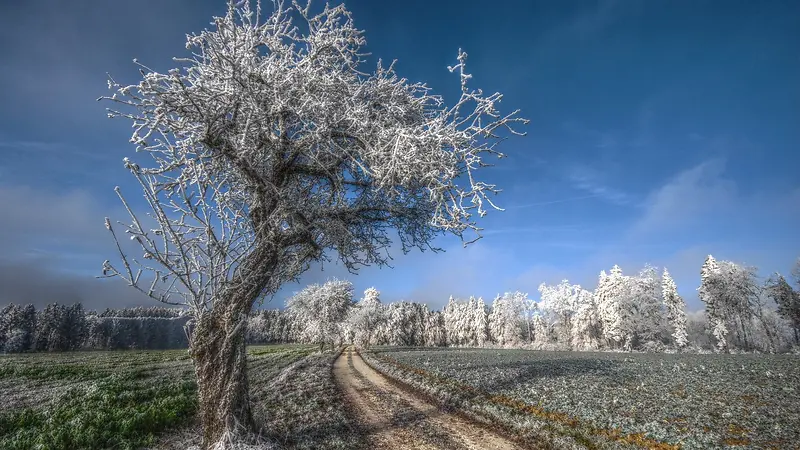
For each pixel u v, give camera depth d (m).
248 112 7.36
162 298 7.70
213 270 8.01
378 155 7.79
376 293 82.06
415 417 13.63
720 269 62.03
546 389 17.88
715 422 11.90
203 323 8.17
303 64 8.27
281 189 8.52
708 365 28.41
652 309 67.25
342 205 9.65
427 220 10.15
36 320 98.88
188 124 7.61
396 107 8.44
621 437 10.64
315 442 10.07
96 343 99.62
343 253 10.67
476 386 19.02
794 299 54.66
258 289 8.61
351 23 8.16
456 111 7.80
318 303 49.81
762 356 40.84
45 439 9.74
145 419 11.69
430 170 7.40
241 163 7.81
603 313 74.00
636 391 17.31
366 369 32.41
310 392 18.48
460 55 7.06
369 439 10.83
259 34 7.91
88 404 13.86
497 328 113.00
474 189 6.49
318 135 7.77
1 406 15.23
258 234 8.69
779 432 10.75
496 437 11.20
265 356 49.28
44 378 25.22
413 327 135.75
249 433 8.13
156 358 48.19
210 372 8.16
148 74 6.47
